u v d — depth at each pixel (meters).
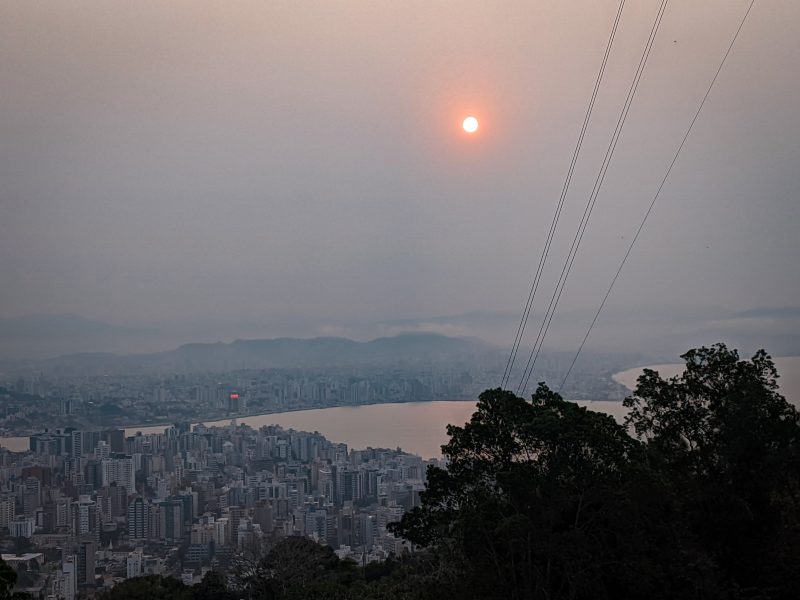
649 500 24.12
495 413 25.66
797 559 29.33
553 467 24.09
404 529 26.69
